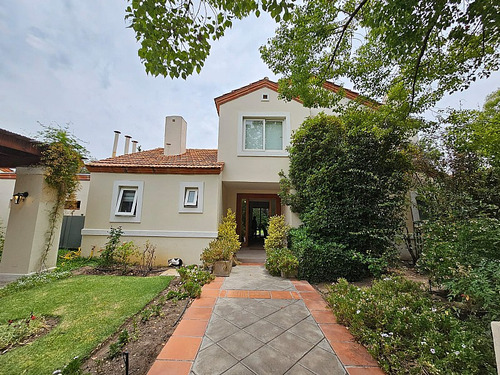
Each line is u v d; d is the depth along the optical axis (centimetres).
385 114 532
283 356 237
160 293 423
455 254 329
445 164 595
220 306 367
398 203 582
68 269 588
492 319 244
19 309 343
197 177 740
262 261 752
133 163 769
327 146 661
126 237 698
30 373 206
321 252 531
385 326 264
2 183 1036
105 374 207
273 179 827
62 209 623
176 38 307
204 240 704
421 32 319
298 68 462
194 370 214
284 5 288
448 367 194
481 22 272
